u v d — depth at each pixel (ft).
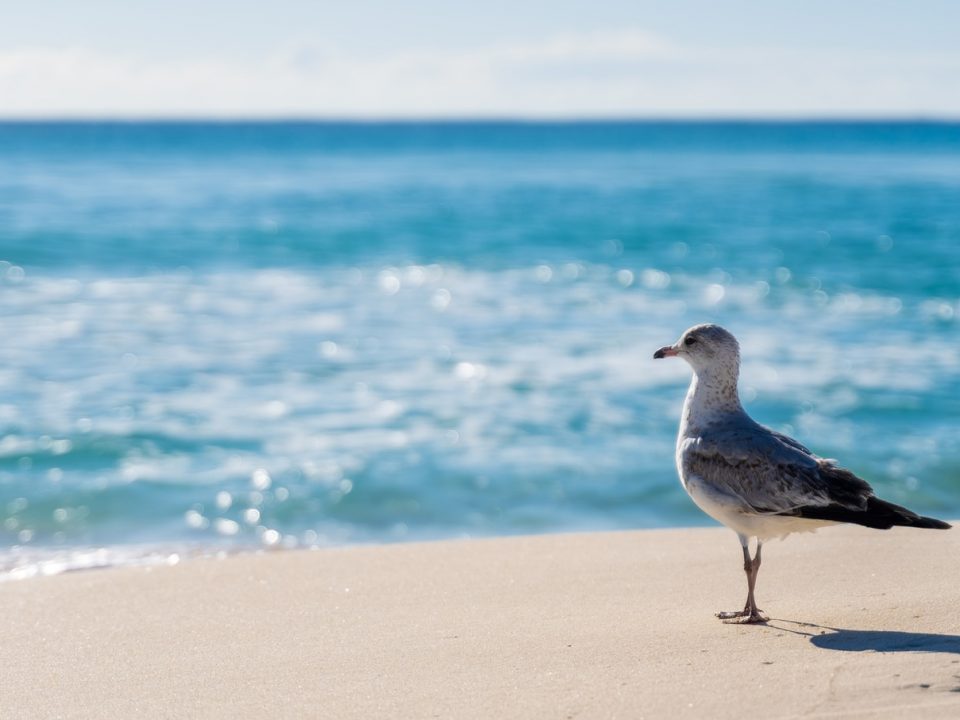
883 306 69.77
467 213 137.59
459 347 56.39
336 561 23.76
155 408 44.37
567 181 207.51
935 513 33.30
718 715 13.91
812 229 118.73
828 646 16.40
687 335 18.85
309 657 17.24
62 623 19.72
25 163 262.47
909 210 139.03
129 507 33.60
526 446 39.68
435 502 34.32
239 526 32.27
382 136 625.41
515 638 17.66
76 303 68.39
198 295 72.84
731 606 19.29
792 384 48.08
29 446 39.04
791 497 17.26
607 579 21.49
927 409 44.01
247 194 164.66
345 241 107.04
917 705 13.88
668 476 36.37
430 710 14.66
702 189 183.73
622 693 14.84
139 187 176.04
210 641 18.39
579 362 52.85
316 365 52.11
